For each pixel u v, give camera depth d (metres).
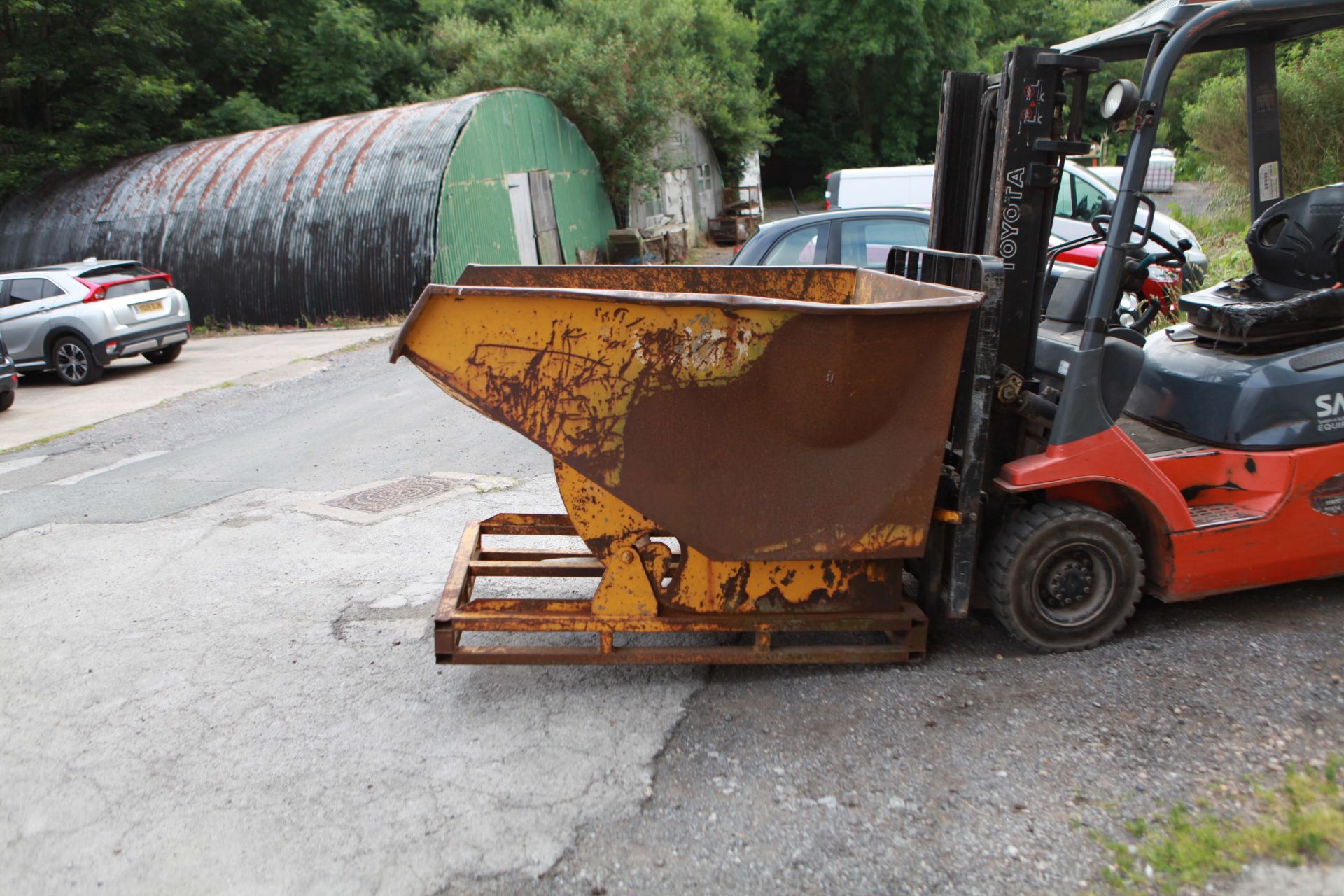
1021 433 4.11
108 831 3.09
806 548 3.55
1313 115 11.97
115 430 9.79
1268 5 3.43
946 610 4.05
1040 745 3.29
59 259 19.56
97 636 4.60
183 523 6.32
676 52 26.69
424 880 2.81
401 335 3.30
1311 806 2.82
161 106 22.33
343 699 3.89
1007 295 3.85
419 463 7.49
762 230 8.57
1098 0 49.09
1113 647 3.93
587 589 4.94
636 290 4.70
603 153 24.86
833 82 43.81
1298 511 3.87
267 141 19.70
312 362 13.41
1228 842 2.72
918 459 3.49
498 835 2.99
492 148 18.67
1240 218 12.97
